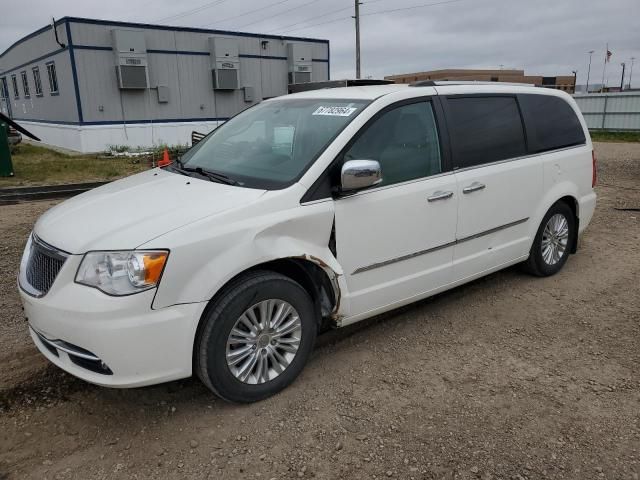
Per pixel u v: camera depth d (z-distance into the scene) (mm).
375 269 3711
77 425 3080
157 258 2771
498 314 4582
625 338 4148
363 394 3377
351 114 3674
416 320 4457
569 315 4570
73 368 2945
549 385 3482
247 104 24750
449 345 4031
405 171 3820
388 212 3678
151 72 21531
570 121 5340
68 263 2844
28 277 3162
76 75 19812
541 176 4871
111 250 2791
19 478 2660
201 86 23141
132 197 3430
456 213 4129
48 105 23547
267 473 2697
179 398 3348
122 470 2725
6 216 8359
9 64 29031
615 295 5008
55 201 10086
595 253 6262
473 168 4262
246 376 3180
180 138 22922
